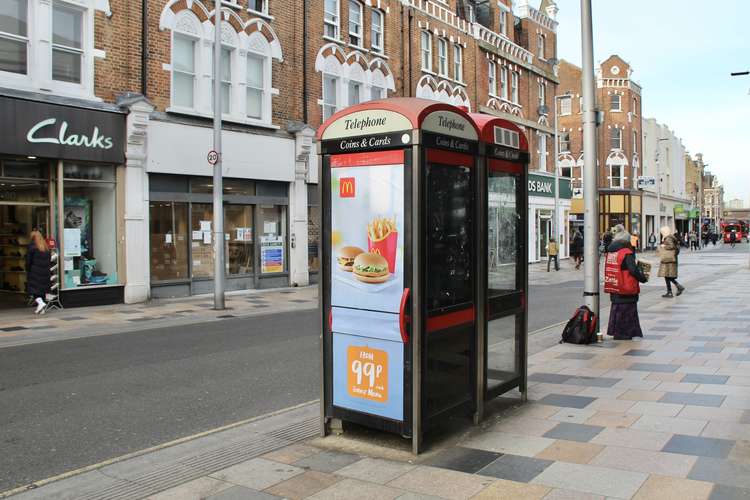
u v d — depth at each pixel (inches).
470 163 224.5
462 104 1173.7
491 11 1311.5
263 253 795.4
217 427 238.8
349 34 906.1
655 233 2497.5
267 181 796.6
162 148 660.1
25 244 618.2
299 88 824.3
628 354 353.7
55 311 573.3
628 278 395.5
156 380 314.8
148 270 651.5
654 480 172.4
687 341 391.2
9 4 550.9
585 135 402.3
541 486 171.3
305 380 315.0
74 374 328.5
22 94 546.0
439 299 209.9
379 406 208.4
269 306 640.4
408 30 1019.3
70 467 198.1
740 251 2246.6
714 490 164.7
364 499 166.9
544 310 601.9
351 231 213.2
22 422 245.4
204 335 458.3
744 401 250.2
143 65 647.1
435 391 208.7
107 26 615.2
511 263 257.9
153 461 199.8
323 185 219.1
